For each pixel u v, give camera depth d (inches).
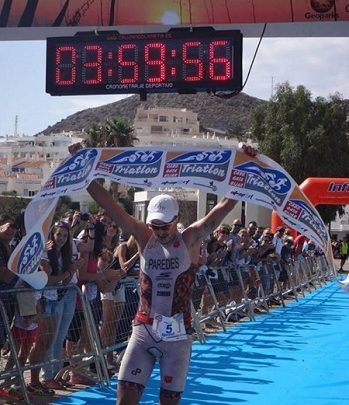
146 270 161.9
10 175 2910.9
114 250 341.7
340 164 1556.3
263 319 512.4
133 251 322.3
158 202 160.2
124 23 384.5
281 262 650.8
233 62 367.6
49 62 381.4
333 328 466.9
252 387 285.9
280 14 373.7
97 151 202.5
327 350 378.9
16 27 392.2
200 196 1692.9
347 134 1581.0
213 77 369.1
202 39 370.6
